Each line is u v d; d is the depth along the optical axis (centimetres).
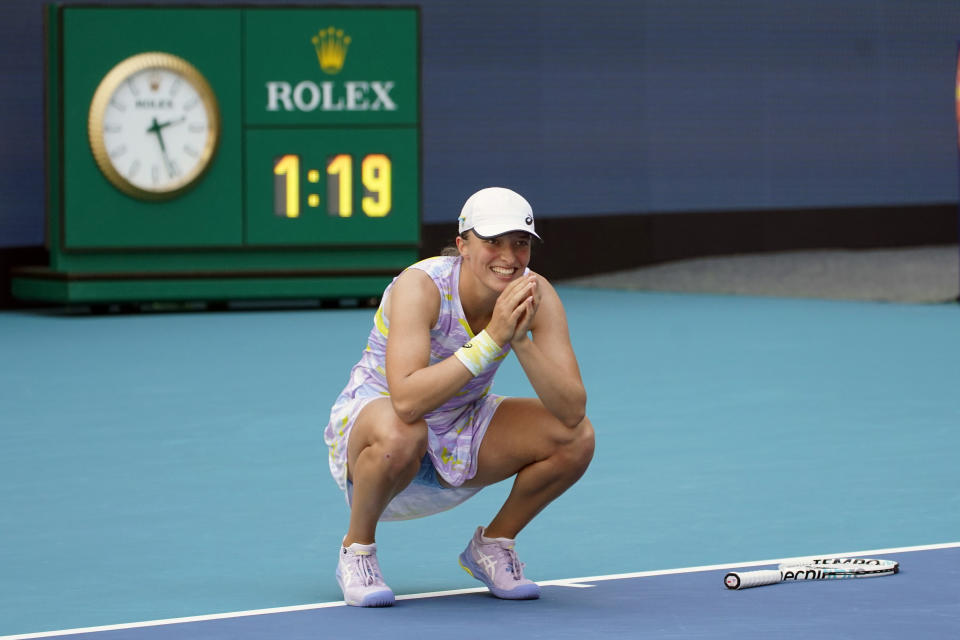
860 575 1739
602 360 4144
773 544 1959
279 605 1645
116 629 1530
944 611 1570
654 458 2630
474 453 1653
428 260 1644
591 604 1631
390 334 1594
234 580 1781
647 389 3547
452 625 1534
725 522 2100
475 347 1554
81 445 2802
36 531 2070
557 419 1638
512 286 1555
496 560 1667
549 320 1641
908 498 2262
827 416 3123
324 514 2189
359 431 1602
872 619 1538
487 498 2308
